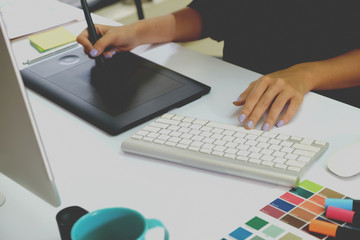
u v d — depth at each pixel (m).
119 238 0.53
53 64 1.04
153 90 0.93
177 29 1.20
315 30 1.24
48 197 0.61
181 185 0.69
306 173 0.70
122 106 0.87
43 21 1.28
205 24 1.25
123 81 0.96
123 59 1.05
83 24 1.28
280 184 0.67
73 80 0.97
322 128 0.81
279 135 0.77
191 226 0.61
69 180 0.72
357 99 1.22
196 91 0.92
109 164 0.75
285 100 0.86
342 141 0.77
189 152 0.73
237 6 1.28
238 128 0.80
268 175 0.68
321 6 1.21
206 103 0.91
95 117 0.84
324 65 1.00
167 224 0.62
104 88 0.94
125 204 0.66
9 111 0.55
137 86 0.94
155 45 1.17
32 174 0.60
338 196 0.65
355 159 0.70
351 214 0.59
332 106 0.88
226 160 0.71
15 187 0.72
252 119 0.81
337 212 0.60
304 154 0.72
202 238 0.59
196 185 0.69
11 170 0.65
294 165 0.69
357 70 1.01
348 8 1.12
